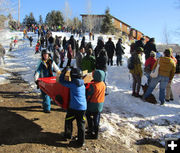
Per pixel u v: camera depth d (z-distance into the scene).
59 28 41.28
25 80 9.31
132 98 7.63
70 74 3.98
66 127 4.09
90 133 4.50
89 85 4.45
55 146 3.88
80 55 8.96
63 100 4.14
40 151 3.64
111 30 47.53
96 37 31.27
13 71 11.50
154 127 5.53
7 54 19.95
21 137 4.08
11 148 3.65
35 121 4.90
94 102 4.23
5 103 6.06
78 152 3.78
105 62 6.80
